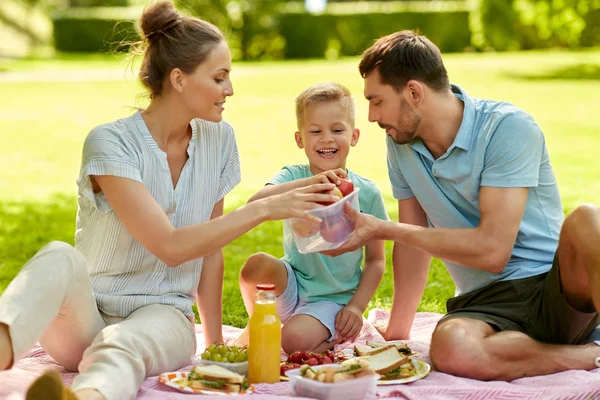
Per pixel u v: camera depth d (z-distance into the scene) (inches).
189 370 117.2
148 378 110.0
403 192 136.4
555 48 1112.8
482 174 123.1
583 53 1058.7
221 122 131.6
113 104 647.8
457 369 113.0
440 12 1151.6
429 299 179.6
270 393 106.0
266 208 113.0
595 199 293.3
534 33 1113.4
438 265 209.2
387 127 128.1
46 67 1001.5
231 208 287.7
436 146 128.3
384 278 198.1
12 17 1355.8
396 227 120.0
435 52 125.6
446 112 125.6
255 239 244.5
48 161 420.8
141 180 116.1
